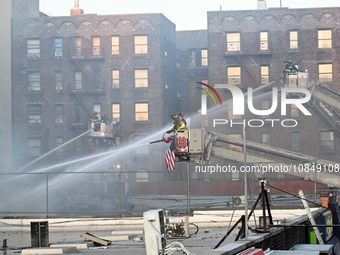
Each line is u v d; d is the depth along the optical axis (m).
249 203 28.47
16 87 70.25
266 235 11.85
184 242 17.69
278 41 68.62
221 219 24.50
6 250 16.22
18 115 69.94
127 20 70.19
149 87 69.31
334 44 68.06
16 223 24.69
